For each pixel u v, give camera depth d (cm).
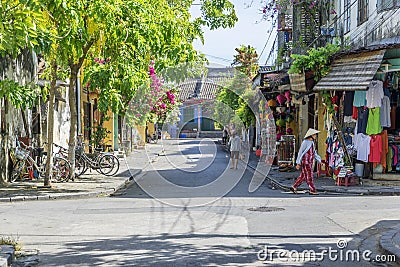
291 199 1393
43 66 2008
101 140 2616
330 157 1769
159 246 846
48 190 1532
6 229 995
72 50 1335
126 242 877
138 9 1417
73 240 896
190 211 1193
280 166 2170
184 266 725
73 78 1697
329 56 1645
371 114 1612
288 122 2489
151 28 1432
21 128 1853
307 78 1744
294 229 980
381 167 1667
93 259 767
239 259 763
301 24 2408
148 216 1130
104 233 952
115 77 1588
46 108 2066
